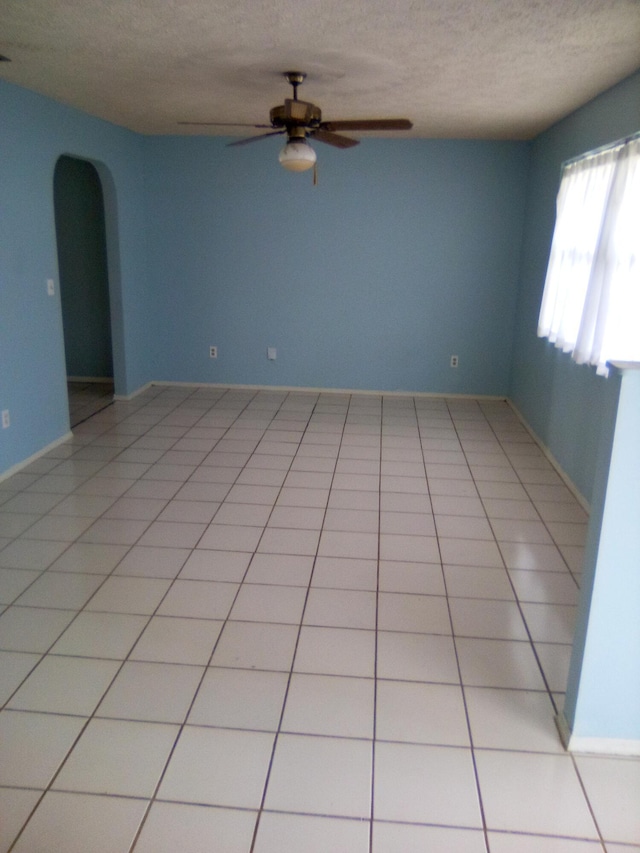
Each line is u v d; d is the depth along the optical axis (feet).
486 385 20.77
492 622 9.09
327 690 7.71
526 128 16.69
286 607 9.34
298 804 6.21
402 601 9.55
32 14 8.72
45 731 7.02
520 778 6.55
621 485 6.09
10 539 11.18
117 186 17.87
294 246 19.99
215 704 7.45
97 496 12.98
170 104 14.60
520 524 12.10
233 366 21.29
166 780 6.45
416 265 19.86
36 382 14.61
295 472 14.44
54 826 5.95
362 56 10.37
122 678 7.84
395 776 6.53
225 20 8.77
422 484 13.91
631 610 6.41
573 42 9.39
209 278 20.49
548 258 16.38
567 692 7.12
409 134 18.06
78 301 21.13
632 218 10.64
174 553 10.80
